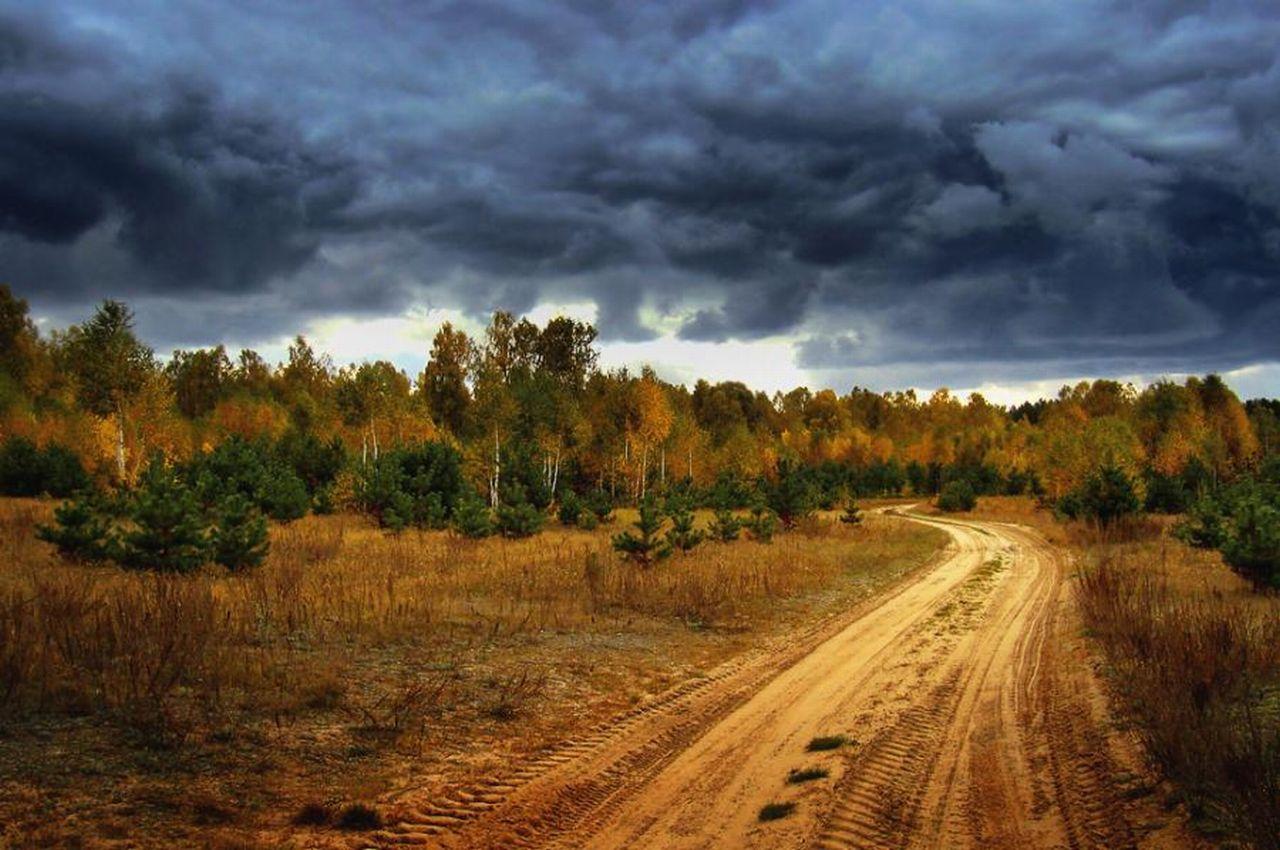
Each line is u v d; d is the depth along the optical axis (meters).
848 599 21.23
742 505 53.59
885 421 149.62
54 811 6.55
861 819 7.03
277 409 80.62
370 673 11.55
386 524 32.31
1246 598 16.80
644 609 18.38
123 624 11.40
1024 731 9.62
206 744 8.30
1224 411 79.56
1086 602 16.17
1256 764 6.25
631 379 61.47
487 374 51.66
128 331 42.84
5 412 58.31
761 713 10.84
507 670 12.41
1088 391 125.31
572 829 7.04
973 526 49.59
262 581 16.47
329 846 6.47
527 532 32.16
